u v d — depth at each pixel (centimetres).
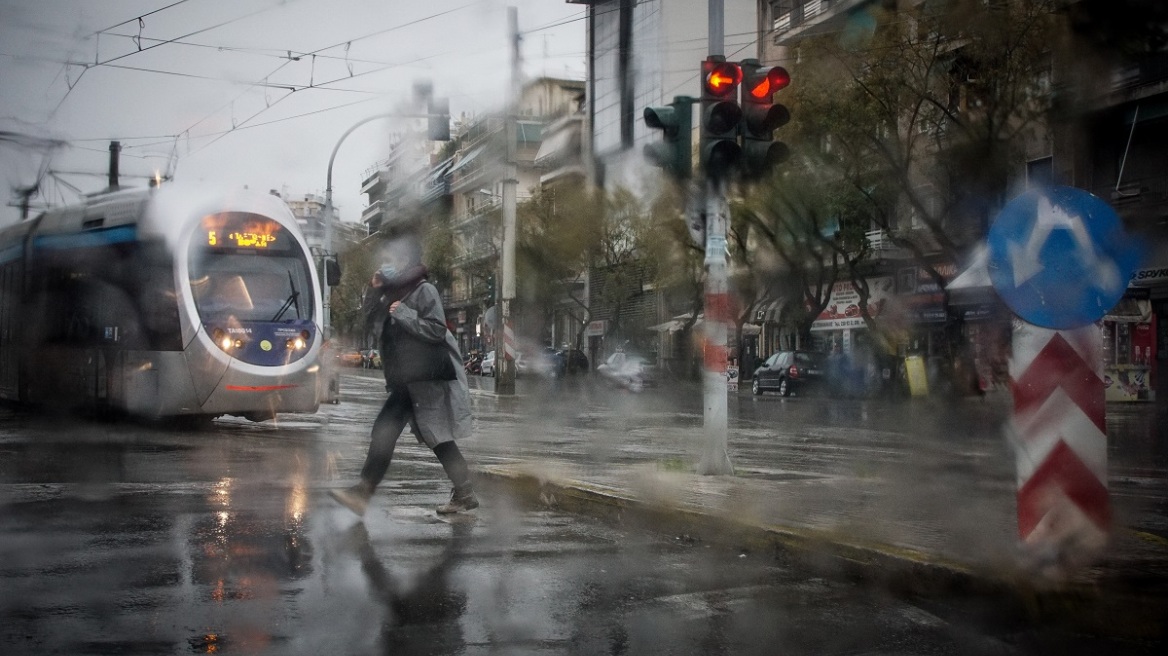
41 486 914
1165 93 2433
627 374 3947
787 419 2297
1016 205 563
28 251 1958
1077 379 585
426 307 771
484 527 747
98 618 479
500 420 2083
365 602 520
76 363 1750
